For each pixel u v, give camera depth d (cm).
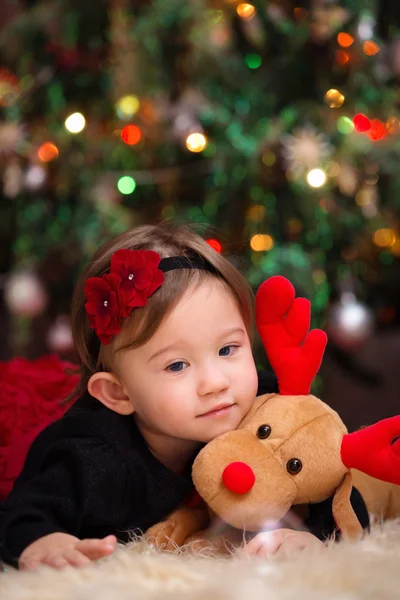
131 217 216
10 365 148
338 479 90
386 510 110
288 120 201
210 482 88
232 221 214
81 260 217
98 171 216
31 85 221
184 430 93
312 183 192
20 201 226
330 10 201
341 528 88
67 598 72
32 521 88
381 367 261
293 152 191
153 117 210
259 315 100
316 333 97
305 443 89
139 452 100
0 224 245
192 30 205
